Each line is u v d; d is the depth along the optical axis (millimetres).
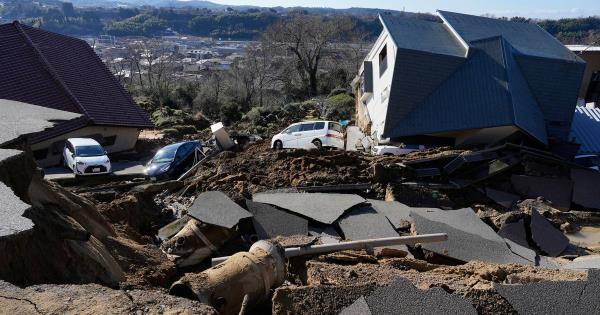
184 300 5355
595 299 6453
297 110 43406
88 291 5215
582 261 10656
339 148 23609
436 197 15008
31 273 5926
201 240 9727
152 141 34438
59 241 6781
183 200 14250
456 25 26531
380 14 27281
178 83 58000
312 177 15227
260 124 40531
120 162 30312
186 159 23125
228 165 17719
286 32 57344
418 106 22828
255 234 10672
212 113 48188
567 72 23766
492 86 22078
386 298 6348
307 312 6309
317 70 63094
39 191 8016
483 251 10547
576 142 23312
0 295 4887
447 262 10469
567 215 14812
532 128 21359
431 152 19094
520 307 6461
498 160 16812
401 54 23000
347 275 7758
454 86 22688
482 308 6469
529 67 24000
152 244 10109
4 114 9523
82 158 24125
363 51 63062
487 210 15000
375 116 26828
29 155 8227
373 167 15750
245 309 6785
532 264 10266
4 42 30500
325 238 10750
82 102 29891
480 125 21172
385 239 9367
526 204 15523
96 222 8914
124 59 72062
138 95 51469
